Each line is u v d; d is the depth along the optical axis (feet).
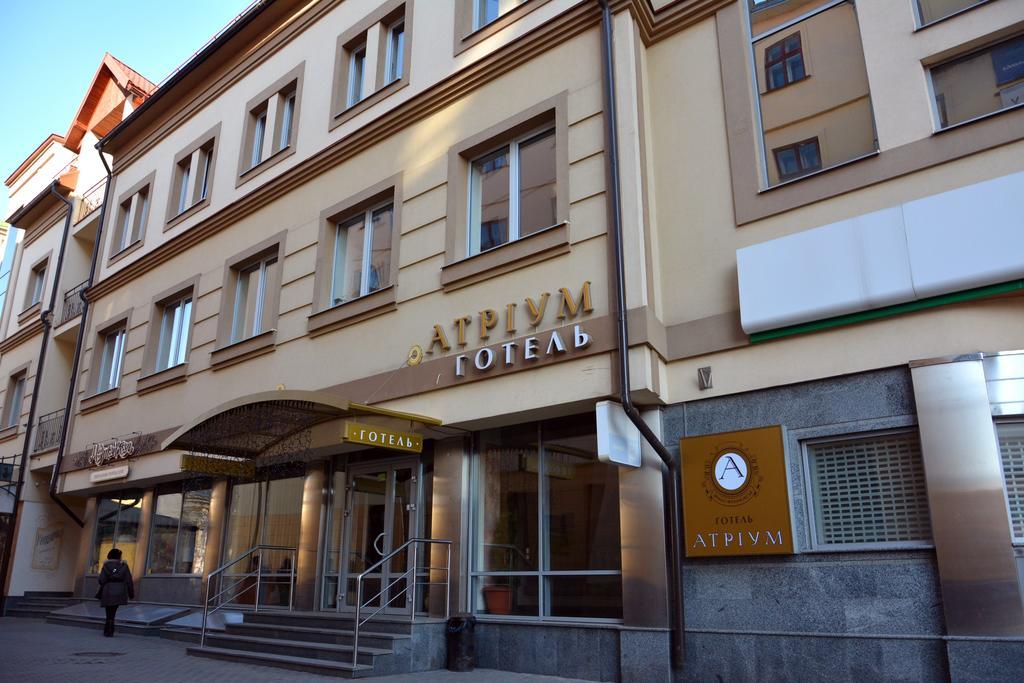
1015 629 19.77
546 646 28.43
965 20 24.67
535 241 30.83
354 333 37.65
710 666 24.41
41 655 33.81
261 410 32.09
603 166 29.89
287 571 40.32
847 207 25.30
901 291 22.79
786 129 27.96
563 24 32.91
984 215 21.84
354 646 28.14
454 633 29.58
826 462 24.26
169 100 58.08
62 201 73.72
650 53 32.14
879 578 22.15
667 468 26.68
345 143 41.37
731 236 27.71
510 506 31.76
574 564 29.14
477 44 36.55
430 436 34.06
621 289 27.35
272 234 45.03
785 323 24.93
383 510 36.55
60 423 62.90
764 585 24.06
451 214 34.94
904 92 25.17
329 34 45.85
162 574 49.42
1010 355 21.40
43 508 64.95
